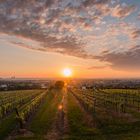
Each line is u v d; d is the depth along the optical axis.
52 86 139.75
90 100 60.19
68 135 26.42
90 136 25.64
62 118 36.91
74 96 84.69
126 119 33.72
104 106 48.66
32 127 31.00
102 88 133.62
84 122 32.84
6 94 92.44
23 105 56.44
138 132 26.70
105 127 29.14
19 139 25.42
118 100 60.19
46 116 39.44
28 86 164.25
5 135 27.66
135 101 58.44
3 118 39.22
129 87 138.25
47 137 25.89
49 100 70.44
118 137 24.86
